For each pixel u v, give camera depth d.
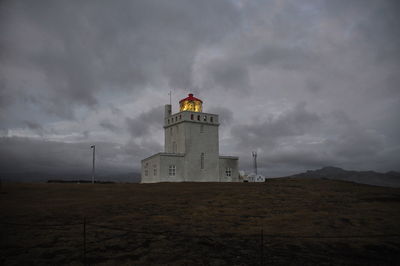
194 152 47.59
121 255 12.74
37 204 24.69
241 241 14.83
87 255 12.72
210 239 15.05
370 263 12.30
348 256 13.09
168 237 15.30
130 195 29.70
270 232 16.67
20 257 12.47
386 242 15.15
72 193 31.12
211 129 49.97
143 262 11.96
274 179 53.91
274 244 14.50
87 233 15.96
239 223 18.69
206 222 18.75
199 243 14.41
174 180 45.28
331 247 14.28
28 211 21.67
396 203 26.44
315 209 23.48
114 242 14.48
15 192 31.31
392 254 13.46
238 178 52.00
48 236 15.40
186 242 14.54
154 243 14.35
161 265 11.66
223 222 18.83
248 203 25.61
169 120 52.03
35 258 12.36
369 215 21.41
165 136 53.09
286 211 22.61
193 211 22.05
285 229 17.42
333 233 16.69
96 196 29.14
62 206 23.78
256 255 12.85
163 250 13.38
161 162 44.66
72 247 13.73
